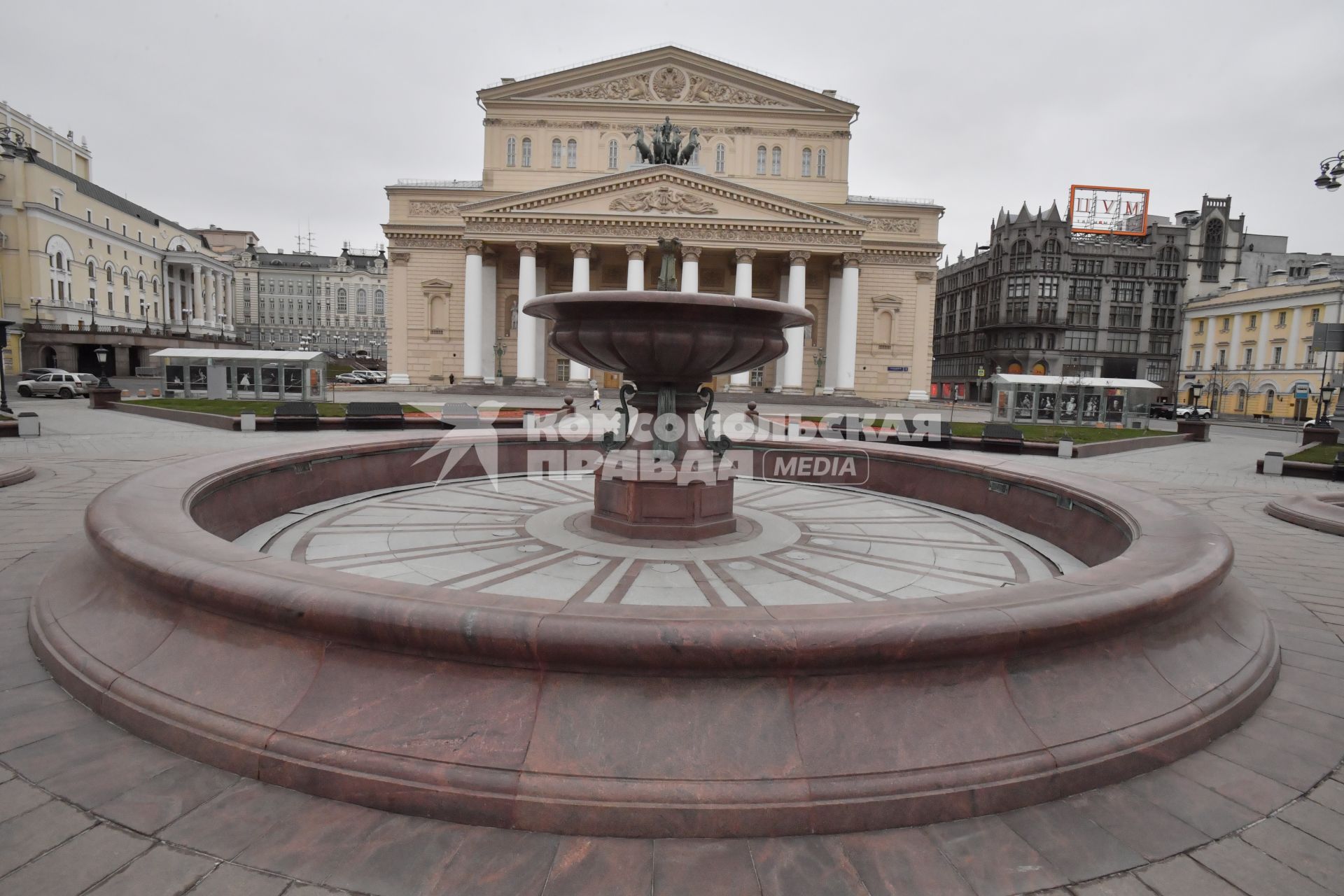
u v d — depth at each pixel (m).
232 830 2.30
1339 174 15.24
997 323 66.00
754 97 49.31
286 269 98.94
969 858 2.30
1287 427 44.38
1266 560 6.32
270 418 17.84
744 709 2.49
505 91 48.62
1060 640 2.78
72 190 59.12
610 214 43.50
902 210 49.38
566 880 2.15
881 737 2.50
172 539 3.43
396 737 2.47
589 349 5.71
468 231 43.84
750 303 5.21
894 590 4.84
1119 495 5.71
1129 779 2.71
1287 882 2.25
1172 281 64.00
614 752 2.40
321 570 3.01
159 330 70.31
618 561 5.29
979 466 7.54
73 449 13.07
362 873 2.15
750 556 5.53
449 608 2.58
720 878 2.17
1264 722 3.19
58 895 2.03
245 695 2.70
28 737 2.76
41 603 3.74
